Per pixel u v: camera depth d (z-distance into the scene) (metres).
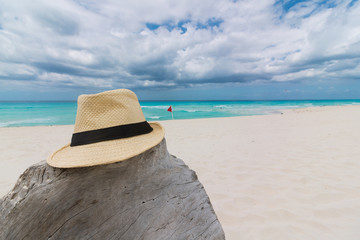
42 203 1.13
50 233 1.12
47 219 1.13
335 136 6.70
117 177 1.24
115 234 1.19
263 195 3.06
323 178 3.51
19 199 1.13
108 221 1.19
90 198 1.18
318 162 4.31
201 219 1.43
